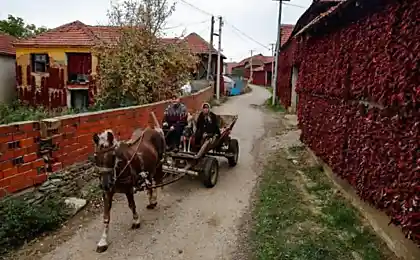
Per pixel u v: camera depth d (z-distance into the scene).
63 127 8.20
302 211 8.10
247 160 13.06
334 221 7.52
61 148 8.18
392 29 6.23
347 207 8.23
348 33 8.80
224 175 11.19
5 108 17.83
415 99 5.37
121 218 7.79
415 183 5.32
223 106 30.28
